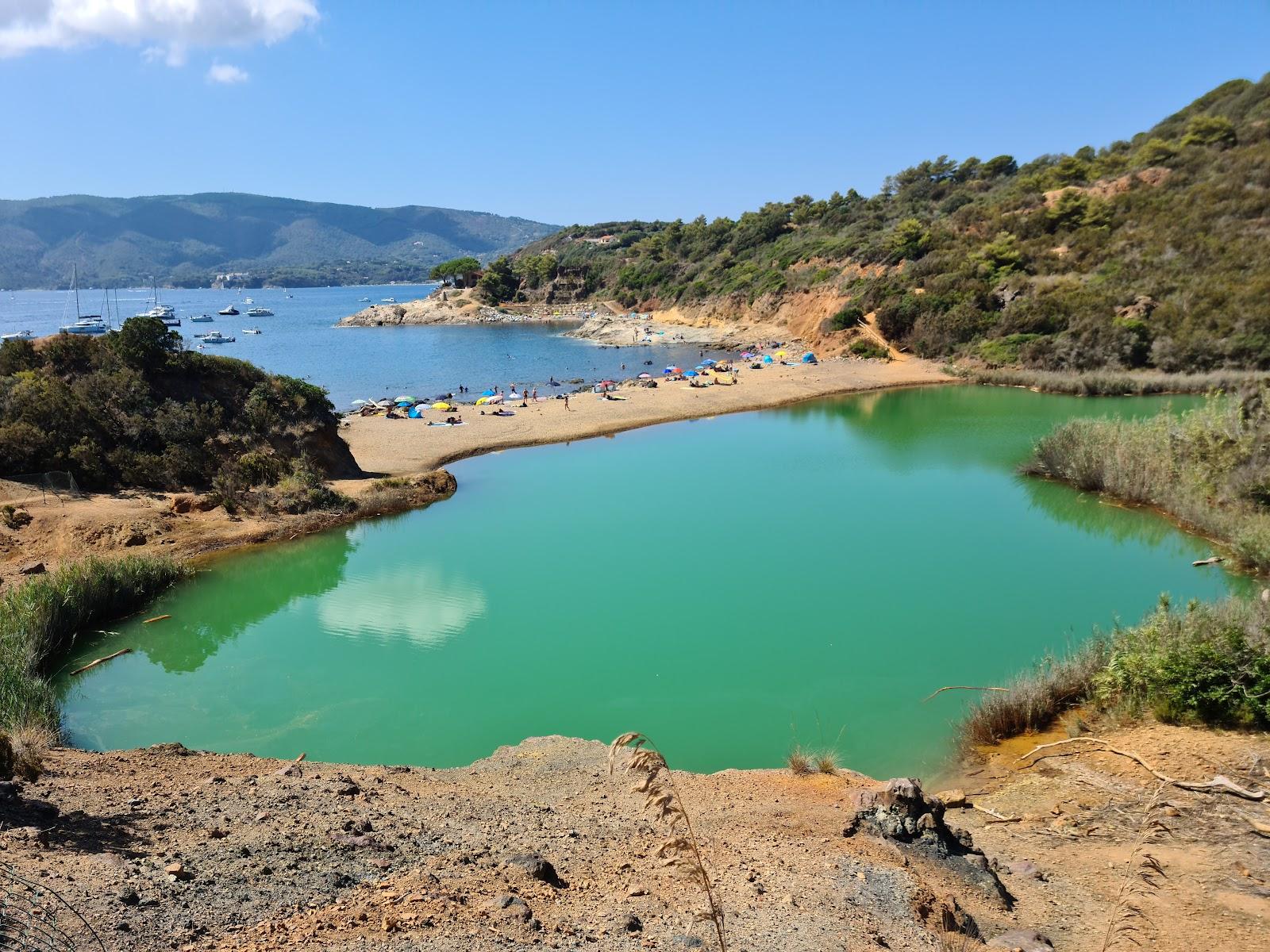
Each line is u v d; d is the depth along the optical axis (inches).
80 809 270.7
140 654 611.2
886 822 302.8
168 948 173.3
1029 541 853.2
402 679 564.7
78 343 999.6
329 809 297.3
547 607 696.4
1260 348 1731.1
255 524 895.7
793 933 207.6
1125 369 1860.2
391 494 1026.1
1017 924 243.9
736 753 460.1
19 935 165.3
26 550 751.7
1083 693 459.8
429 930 192.1
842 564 789.2
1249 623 443.5
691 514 986.7
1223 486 860.0
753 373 2167.8
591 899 228.8
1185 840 303.4
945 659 574.9
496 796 352.5
